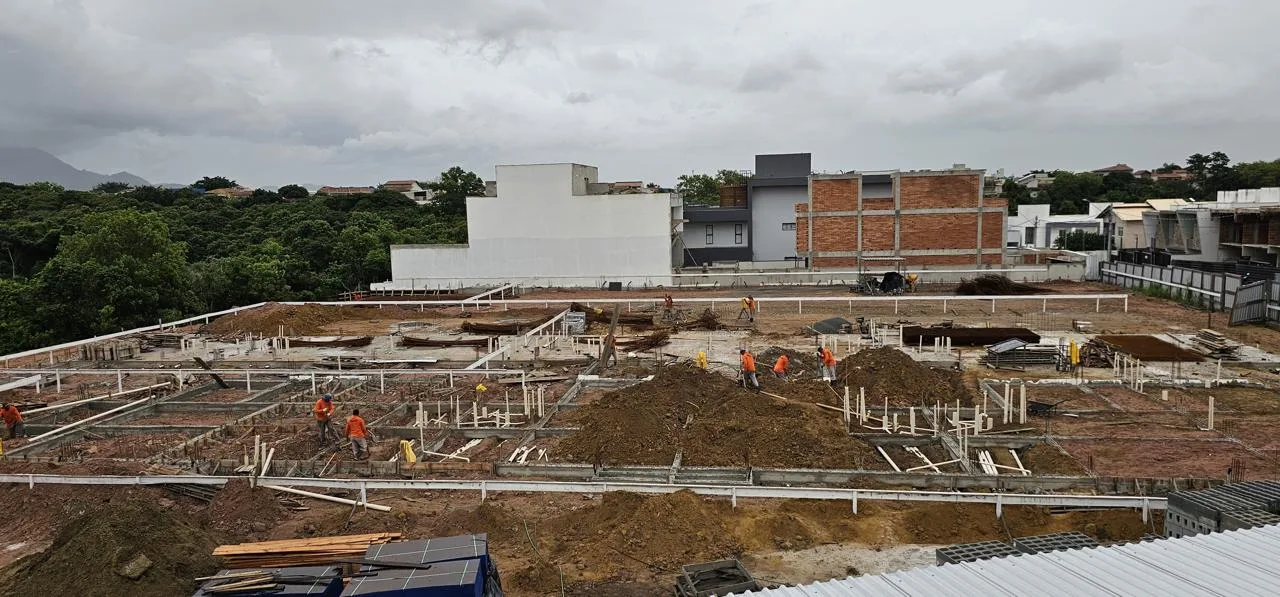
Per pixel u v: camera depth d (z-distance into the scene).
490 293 47.69
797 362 25.25
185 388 24.12
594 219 54.28
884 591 7.16
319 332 36.94
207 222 78.75
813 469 14.90
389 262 62.16
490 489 14.20
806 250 54.00
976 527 12.28
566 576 10.94
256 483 14.80
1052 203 99.44
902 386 20.70
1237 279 34.34
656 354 28.02
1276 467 14.67
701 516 12.21
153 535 10.34
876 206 52.81
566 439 17.00
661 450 16.09
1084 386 21.14
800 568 11.10
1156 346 26.59
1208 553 7.69
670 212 54.28
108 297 37.50
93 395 24.23
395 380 24.77
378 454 16.86
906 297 38.56
